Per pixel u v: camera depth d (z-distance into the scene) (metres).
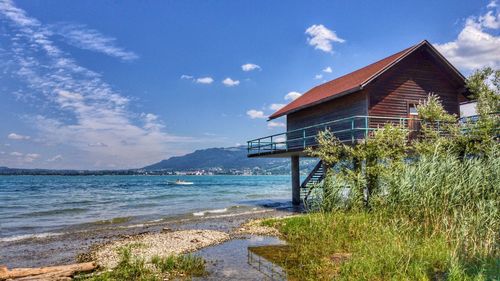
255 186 84.56
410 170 15.98
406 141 19.91
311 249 13.53
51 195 50.97
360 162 19.23
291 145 31.16
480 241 10.93
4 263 13.01
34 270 10.42
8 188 71.19
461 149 18.97
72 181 118.12
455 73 24.36
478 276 8.66
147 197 46.19
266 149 29.75
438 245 11.68
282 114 30.11
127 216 26.41
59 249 15.26
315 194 19.09
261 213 26.28
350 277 9.69
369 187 18.61
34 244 16.44
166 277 10.72
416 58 24.06
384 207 15.97
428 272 9.88
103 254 13.78
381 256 10.69
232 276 10.76
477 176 14.32
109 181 121.25
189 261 12.01
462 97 26.52
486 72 24.12
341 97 24.67
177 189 68.88
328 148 20.45
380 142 18.70
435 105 21.48
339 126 24.59
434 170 14.88
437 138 18.97
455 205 14.00
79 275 10.95
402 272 9.75
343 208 17.94
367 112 22.14
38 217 26.69
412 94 23.61
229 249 14.32
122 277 10.69
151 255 13.36
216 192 57.72
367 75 23.42
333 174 18.75
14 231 20.20
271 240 15.94
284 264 11.94
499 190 13.91
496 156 15.93
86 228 21.12
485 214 11.53
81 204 36.69
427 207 14.12
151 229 20.36
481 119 19.55
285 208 29.06
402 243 11.89
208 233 17.73
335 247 13.38
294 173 31.12
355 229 14.91
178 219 24.30
